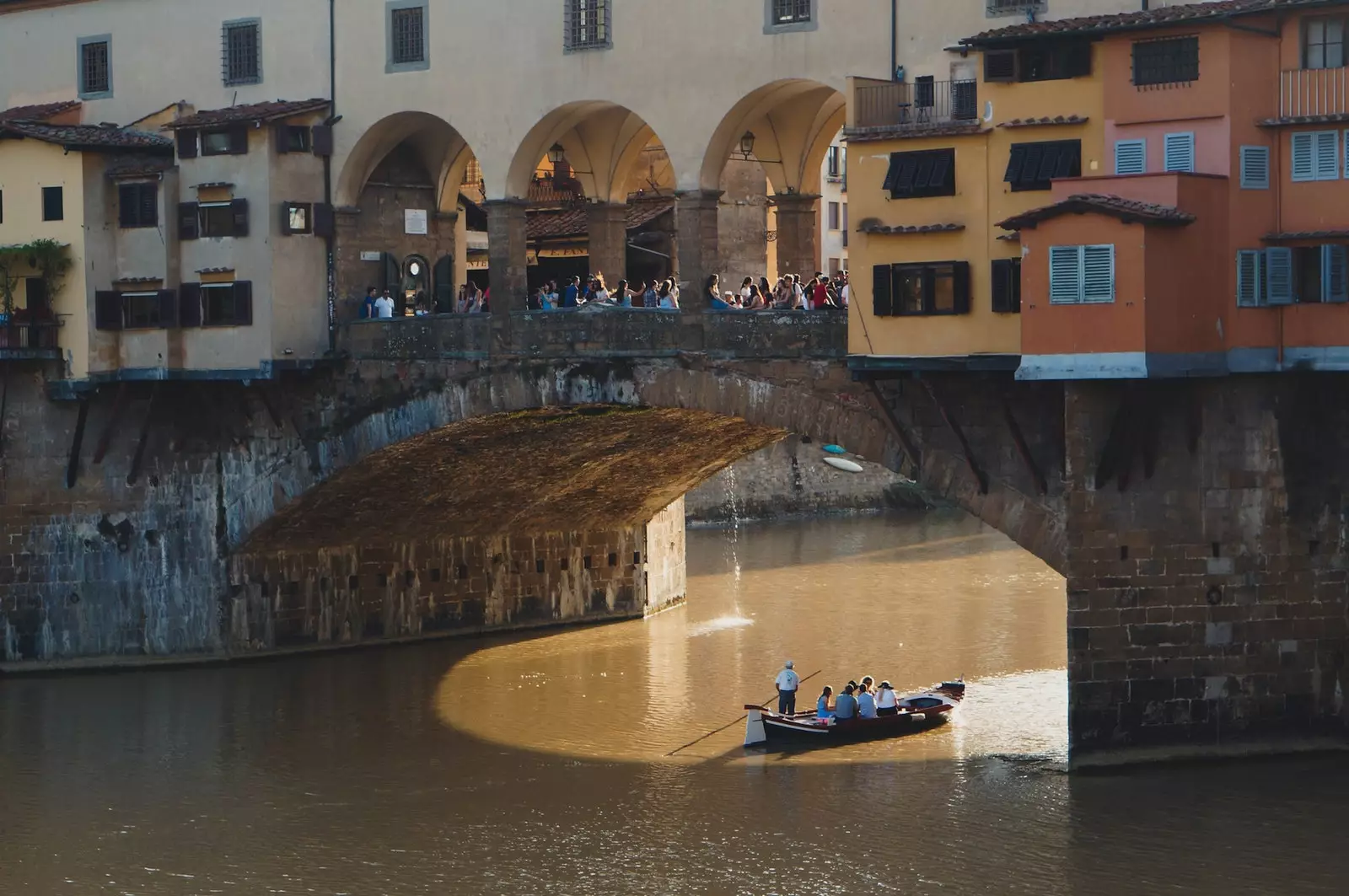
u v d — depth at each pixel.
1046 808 42.41
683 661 60.50
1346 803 41.25
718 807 44.09
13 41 61.50
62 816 44.69
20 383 57.91
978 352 43.97
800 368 47.44
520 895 39.00
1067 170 43.09
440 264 59.31
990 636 63.12
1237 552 43.03
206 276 55.81
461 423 53.59
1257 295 42.34
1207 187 41.53
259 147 54.88
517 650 62.53
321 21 55.91
